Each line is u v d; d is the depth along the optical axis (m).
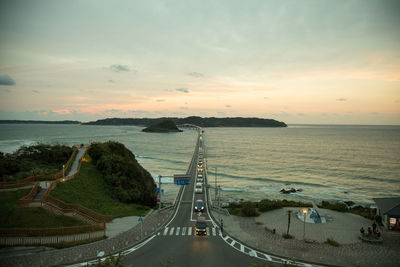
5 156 52.41
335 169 117.75
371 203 70.12
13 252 24.72
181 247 28.69
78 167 53.38
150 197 53.25
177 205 51.88
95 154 59.25
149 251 27.31
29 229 27.52
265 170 116.19
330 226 36.97
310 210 40.84
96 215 35.59
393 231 34.00
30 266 22.28
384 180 97.19
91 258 24.50
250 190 82.75
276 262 25.12
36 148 57.88
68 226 30.55
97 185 47.97
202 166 100.00
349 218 40.84
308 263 25.09
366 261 25.64
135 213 42.09
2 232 27.17
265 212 45.28
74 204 34.94
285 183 92.62
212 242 30.55
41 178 43.06
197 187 64.62
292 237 32.50
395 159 145.50
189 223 38.88
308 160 143.38
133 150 184.50
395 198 39.12
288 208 47.00
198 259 25.48
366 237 31.75
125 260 24.86
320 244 30.25
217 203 55.34
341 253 27.62
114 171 53.38
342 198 75.00
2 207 31.08
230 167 123.19
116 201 45.09
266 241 31.06
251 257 26.25
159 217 41.56
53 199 34.41
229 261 25.17
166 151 182.00
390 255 27.23
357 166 125.00
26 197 33.56
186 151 183.12
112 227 34.12
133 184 52.38
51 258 23.98
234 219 41.28
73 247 26.75
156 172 106.38
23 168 48.16
